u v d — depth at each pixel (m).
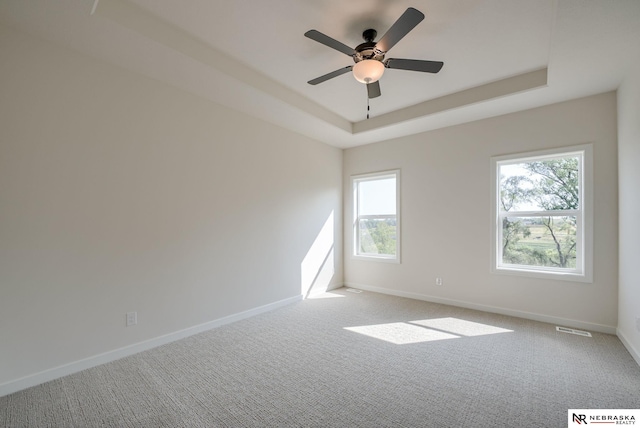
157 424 1.70
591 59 2.38
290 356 2.53
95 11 1.88
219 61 2.61
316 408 1.83
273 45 2.52
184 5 2.04
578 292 3.15
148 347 2.67
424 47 2.52
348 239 5.15
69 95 2.26
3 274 1.97
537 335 2.94
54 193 2.18
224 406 1.86
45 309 2.13
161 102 2.80
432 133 4.19
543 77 2.87
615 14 1.85
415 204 4.35
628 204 2.58
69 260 2.25
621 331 2.79
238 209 3.48
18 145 2.03
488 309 3.72
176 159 2.91
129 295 2.57
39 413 1.79
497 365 2.35
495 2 2.00
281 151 4.04
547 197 3.40
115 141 2.50
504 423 1.68
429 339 2.87
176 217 2.90
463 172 3.91
